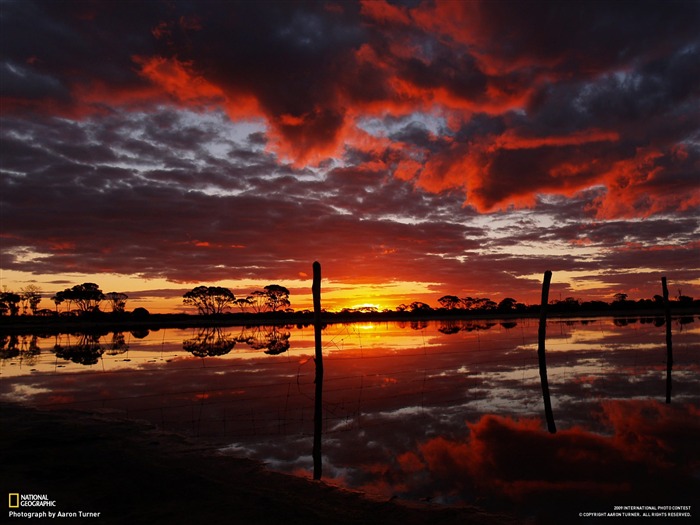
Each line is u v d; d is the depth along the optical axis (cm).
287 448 1006
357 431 1130
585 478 843
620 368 1952
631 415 1244
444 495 782
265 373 1977
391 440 1062
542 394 1473
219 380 1814
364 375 1877
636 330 4144
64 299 9794
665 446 1003
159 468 859
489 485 818
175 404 1403
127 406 1383
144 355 2823
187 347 3397
